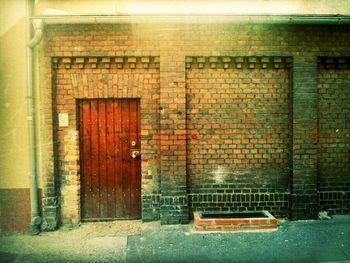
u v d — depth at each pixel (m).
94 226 5.80
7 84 5.68
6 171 5.72
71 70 5.76
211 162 5.90
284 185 5.96
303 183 5.84
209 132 5.89
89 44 5.65
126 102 5.93
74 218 5.86
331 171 6.00
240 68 5.87
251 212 5.90
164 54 5.67
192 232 5.48
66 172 5.84
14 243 5.23
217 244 5.07
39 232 5.63
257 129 5.93
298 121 5.82
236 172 5.93
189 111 5.86
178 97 5.71
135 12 5.78
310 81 5.81
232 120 5.90
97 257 4.77
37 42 5.55
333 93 5.98
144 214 5.89
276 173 5.96
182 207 5.76
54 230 5.68
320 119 5.98
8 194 5.73
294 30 5.77
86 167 5.94
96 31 5.64
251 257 4.68
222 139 5.90
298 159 5.83
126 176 5.97
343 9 5.97
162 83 5.70
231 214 5.82
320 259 4.61
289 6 5.93
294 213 5.84
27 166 5.73
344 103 5.99
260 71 5.90
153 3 5.79
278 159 5.96
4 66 5.67
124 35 5.66
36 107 5.71
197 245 5.05
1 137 5.70
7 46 5.67
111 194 5.97
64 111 5.79
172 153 5.73
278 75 5.92
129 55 5.66
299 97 5.80
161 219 5.76
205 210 5.89
